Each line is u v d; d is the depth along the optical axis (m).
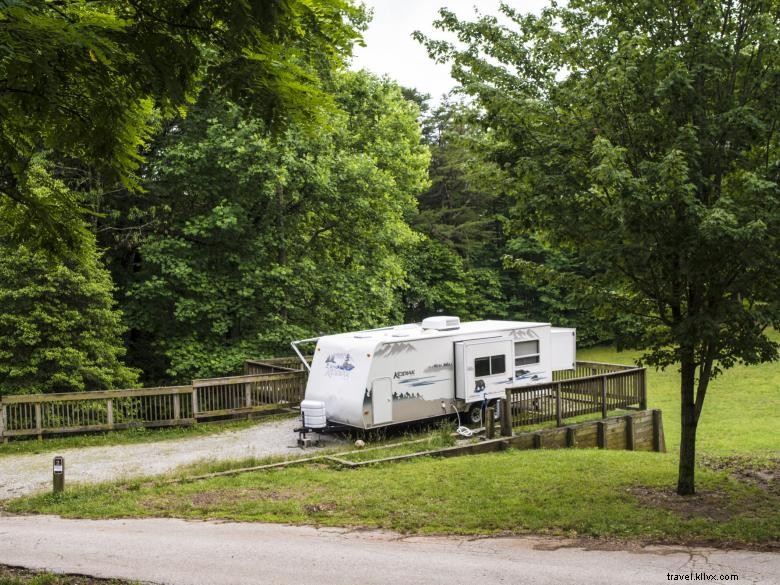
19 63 4.67
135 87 5.60
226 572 7.19
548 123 9.68
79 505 10.37
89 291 18.34
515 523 9.06
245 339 22.89
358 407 14.88
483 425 16.95
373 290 24.81
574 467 12.26
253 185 22.25
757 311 8.71
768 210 8.29
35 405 15.29
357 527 9.02
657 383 34.31
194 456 14.05
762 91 8.85
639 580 6.75
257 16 5.32
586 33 9.98
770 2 8.75
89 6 5.61
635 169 9.15
